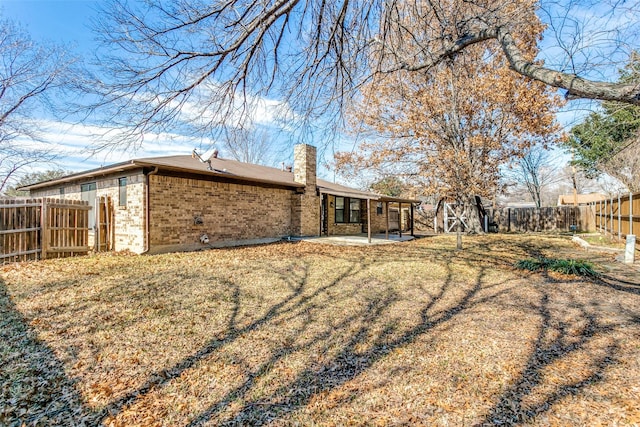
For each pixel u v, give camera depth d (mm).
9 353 3318
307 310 4762
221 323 4227
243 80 4125
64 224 8969
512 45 3408
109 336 3756
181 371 3070
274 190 13742
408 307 4914
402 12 4191
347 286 6133
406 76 5867
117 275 6551
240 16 3436
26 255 8133
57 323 4090
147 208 9273
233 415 2451
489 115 15102
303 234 14523
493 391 2703
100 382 2857
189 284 6020
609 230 14055
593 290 5816
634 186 10906
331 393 2729
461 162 14070
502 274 7215
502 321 4289
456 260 9062
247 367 3152
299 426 2328
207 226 10938
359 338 3809
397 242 13891
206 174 10781
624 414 2354
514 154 15914
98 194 11016
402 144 17531
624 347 3451
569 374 2936
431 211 23578
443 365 3150
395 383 2859
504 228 22375
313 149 15078
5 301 4855
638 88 2494
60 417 2400
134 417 2412
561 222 21031
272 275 6930
